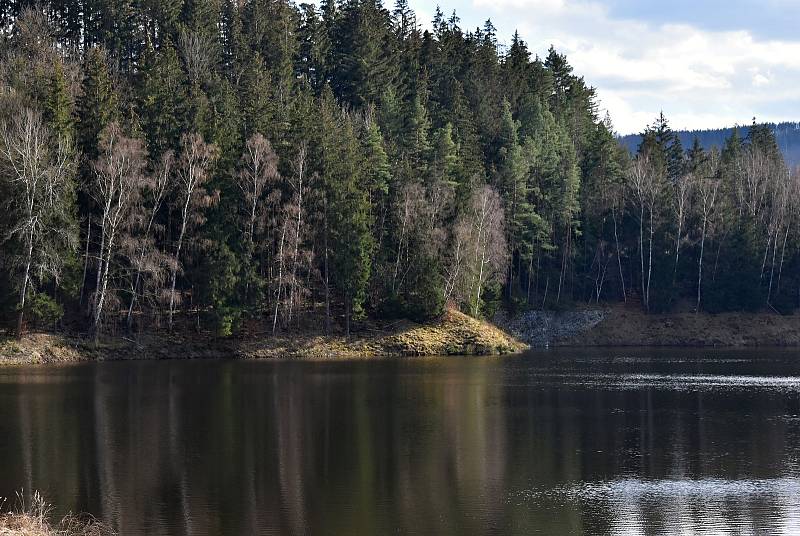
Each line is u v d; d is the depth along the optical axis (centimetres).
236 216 9231
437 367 8062
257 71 12238
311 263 9394
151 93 9775
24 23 11719
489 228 10431
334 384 6712
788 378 7356
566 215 12000
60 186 8169
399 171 10438
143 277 8656
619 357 9394
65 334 8400
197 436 4644
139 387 6412
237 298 9069
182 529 3119
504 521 3231
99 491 3581
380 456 4222
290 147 9725
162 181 8688
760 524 3209
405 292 10019
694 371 7906
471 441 4591
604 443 4566
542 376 7412
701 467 4050
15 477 3778
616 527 3172
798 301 12438
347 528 3144
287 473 3884
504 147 12181
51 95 8800
